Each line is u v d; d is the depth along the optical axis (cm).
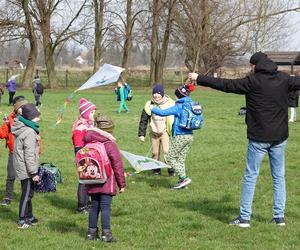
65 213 881
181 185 1068
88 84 923
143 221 825
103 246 695
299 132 2020
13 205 930
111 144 689
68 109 2816
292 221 822
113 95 4109
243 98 3972
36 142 777
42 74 6222
